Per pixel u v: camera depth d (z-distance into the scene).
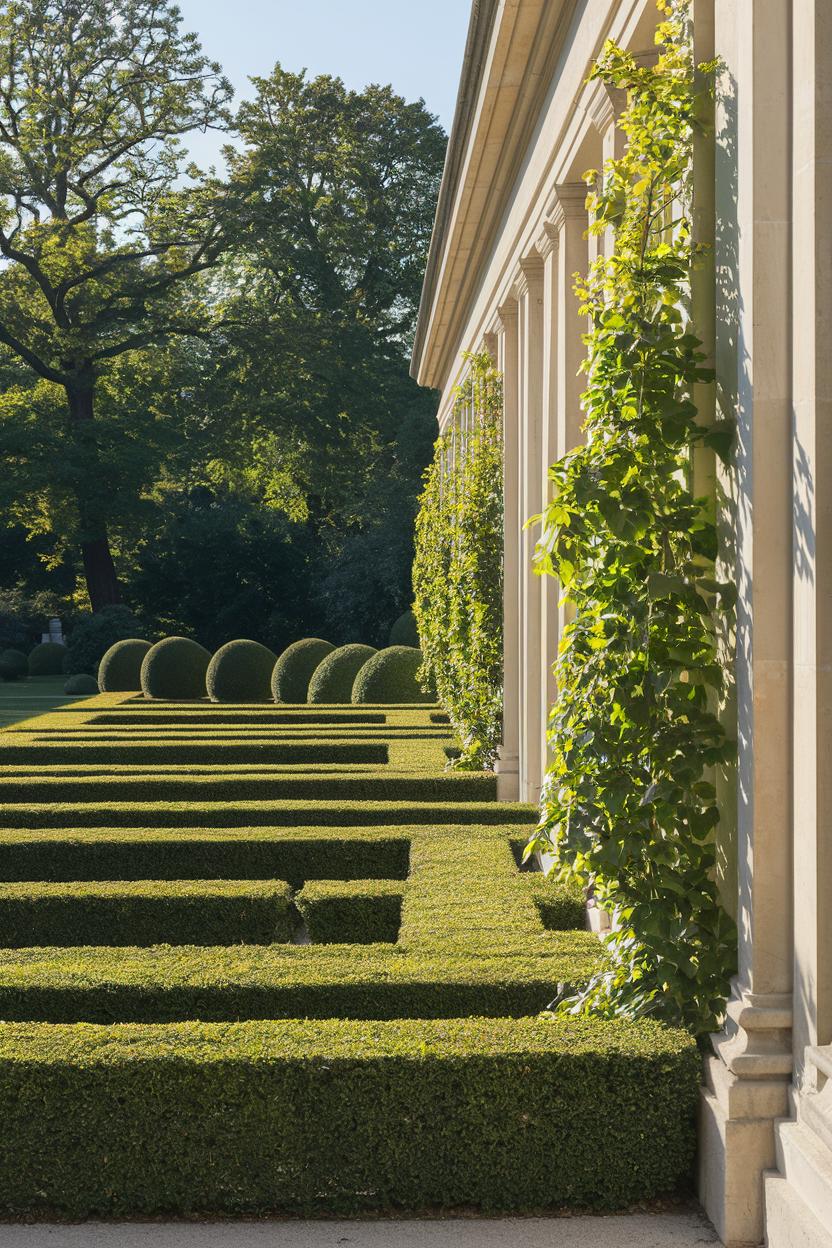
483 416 19.42
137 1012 7.63
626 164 7.19
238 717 27.98
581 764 7.00
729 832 6.66
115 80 56.03
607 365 7.01
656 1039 6.39
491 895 10.07
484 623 18.02
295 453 61.84
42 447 56.19
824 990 5.67
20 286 57.28
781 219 5.89
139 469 57.09
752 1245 5.79
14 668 60.31
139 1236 6.00
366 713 27.88
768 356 5.90
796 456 5.79
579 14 10.20
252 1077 6.25
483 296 20.28
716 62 6.64
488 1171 6.23
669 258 6.89
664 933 6.70
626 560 6.82
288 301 63.03
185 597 60.34
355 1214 6.23
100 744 20.50
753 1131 5.82
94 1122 6.25
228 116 56.94
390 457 64.12
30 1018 7.61
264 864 12.46
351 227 60.34
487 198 17.33
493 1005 7.63
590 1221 6.11
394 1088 6.24
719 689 6.71
